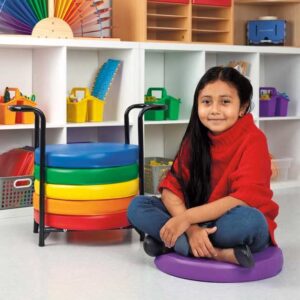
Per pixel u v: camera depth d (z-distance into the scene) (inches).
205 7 108.0
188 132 65.2
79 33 99.8
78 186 69.5
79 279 58.1
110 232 77.9
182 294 53.5
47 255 66.8
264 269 57.7
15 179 86.4
